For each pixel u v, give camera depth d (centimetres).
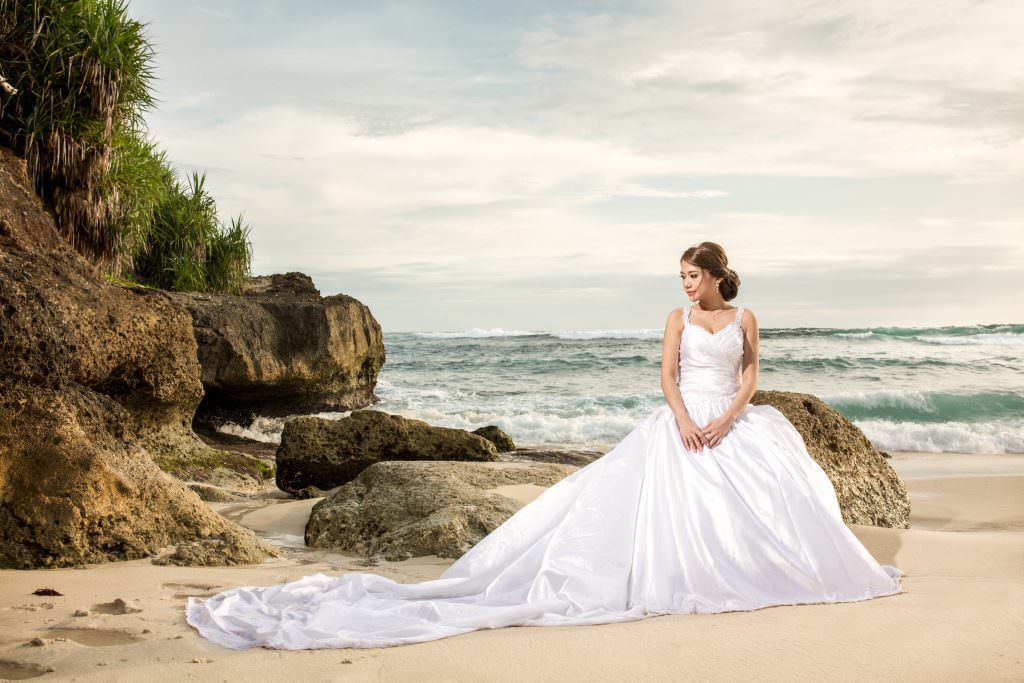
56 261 640
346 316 1803
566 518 398
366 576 414
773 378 2548
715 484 388
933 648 292
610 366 3191
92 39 1012
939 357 2870
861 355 2991
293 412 1720
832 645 298
